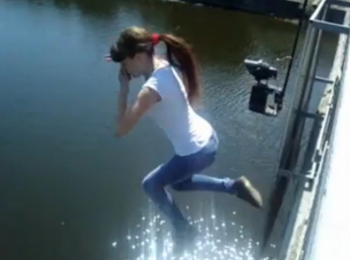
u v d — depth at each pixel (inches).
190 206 263.4
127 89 121.7
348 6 164.6
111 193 276.2
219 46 466.9
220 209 261.9
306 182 151.5
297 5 507.5
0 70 393.7
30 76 388.2
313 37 148.6
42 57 418.0
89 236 251.1
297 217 141.9
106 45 446.3
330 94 175.9
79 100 361.1
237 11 522.3
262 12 518.6
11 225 256.8
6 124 331.3
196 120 122.9
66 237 250.8
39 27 471.2
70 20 489.1
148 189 131.1
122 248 244.2
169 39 120.0
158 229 250.8
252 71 176.1
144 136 319.0
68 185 281.9
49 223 258.1
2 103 352.5
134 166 296.2
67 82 382.3
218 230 250.5
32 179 285.1
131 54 116.1
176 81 117.3
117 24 490.0
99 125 334.0
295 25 502.6
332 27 135.2
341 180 60.6
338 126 73.3
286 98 346.0
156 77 116.2
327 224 54.2
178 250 211.8
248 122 343.6
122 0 534.9
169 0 539.8
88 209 265.7
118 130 117.7
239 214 258.7
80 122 336.8
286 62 431.8
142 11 518.0
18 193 275.3
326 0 156.1
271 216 163.6
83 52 429.4
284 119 338.6
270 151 316.5
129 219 258.7
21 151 307.0
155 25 496.4
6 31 459.2
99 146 313.9
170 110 117.5
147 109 116.0
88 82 383.6
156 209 262.8
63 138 320.2
